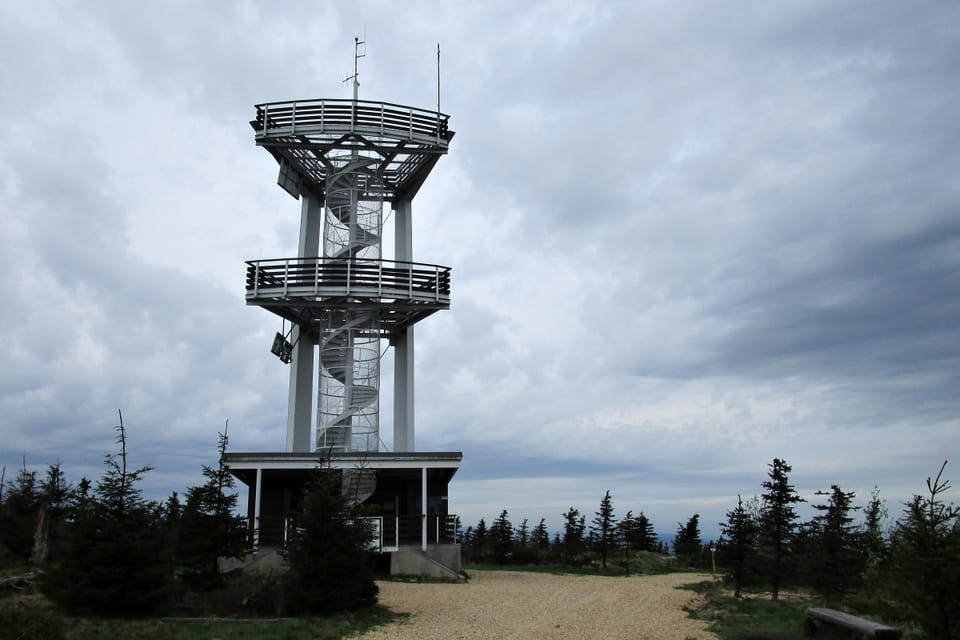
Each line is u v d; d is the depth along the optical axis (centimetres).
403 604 2022
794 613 1953
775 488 2398
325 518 1852
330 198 3428
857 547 2212
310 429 3481
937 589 1234
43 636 1355
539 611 1958
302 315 3372
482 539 4809
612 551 4391
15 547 2503
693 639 1552
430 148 3366
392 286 3162
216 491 2061
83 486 2447
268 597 1850
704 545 5094
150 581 1731
